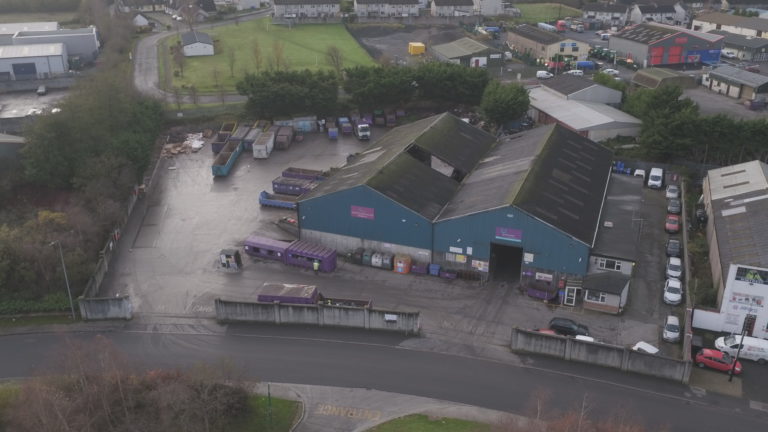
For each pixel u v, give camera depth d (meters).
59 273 62.38
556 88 120.19
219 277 67.06
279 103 110.31
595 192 74.25
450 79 117.75
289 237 75.19
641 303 62.16
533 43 157.88
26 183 82.62
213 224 78.69
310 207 70.69
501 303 62.16
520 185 67.12
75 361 47.53
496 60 149.00
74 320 60.03
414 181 72.50
